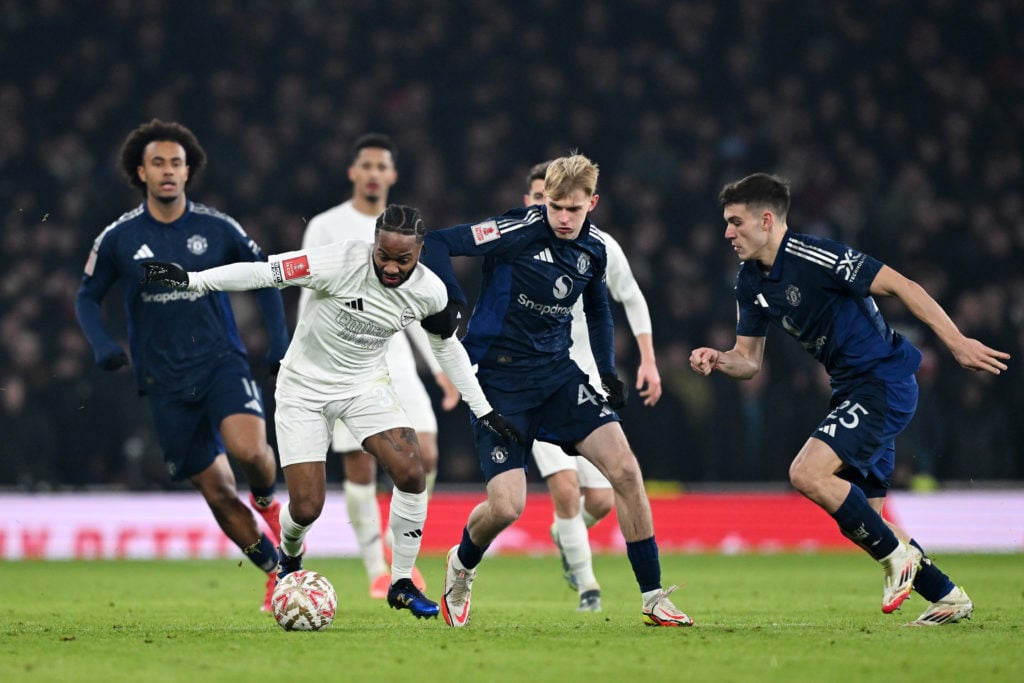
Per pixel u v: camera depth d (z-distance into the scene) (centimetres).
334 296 2241
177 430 2780
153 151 2764
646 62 7838
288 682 1579
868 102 7631
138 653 1859
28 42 7581
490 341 2294
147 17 7681
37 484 5350
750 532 5406
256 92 7594
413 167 7238
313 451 2331
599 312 2378
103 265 2805
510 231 2258
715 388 5662
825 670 1666
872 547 2223
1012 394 5769
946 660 1758
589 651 1867
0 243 6506
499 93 7762
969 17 8038
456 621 2338
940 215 6962
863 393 2275
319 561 4984
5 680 1600
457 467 5681
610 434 2256
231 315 2831
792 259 2269
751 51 7956
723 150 7406
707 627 2239
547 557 5184
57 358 5772
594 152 7506
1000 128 7700
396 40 7925
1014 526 5381
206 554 5144
